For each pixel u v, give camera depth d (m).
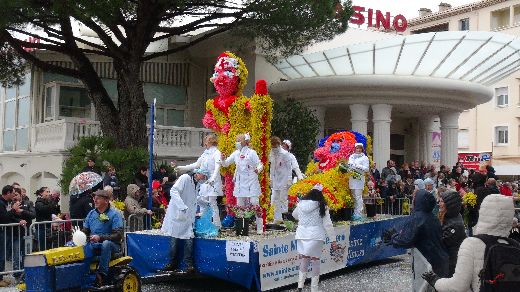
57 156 19.31
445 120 25.20
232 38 21.66
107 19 13.82
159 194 13.03
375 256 12.48
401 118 28.86
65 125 18.80
